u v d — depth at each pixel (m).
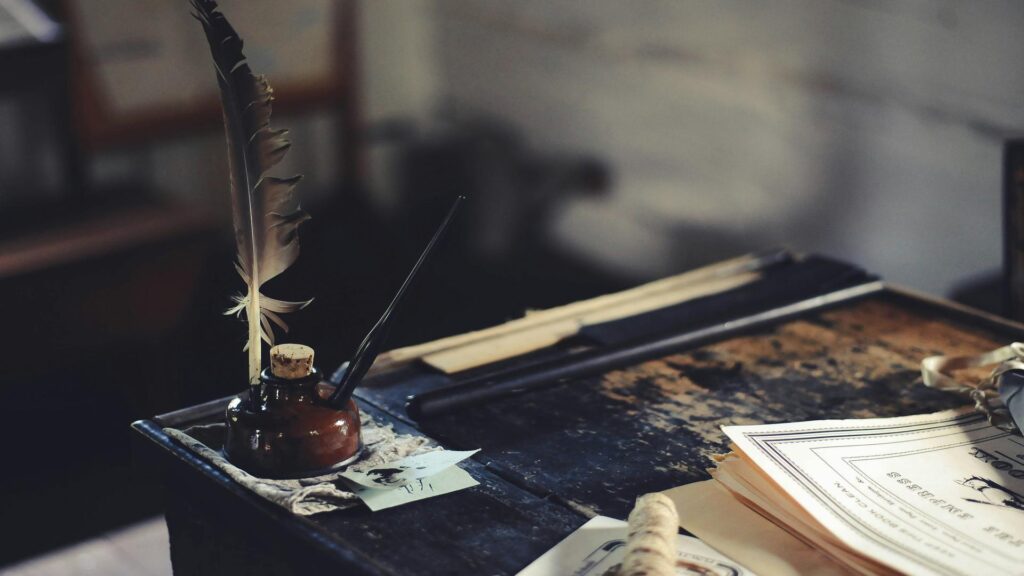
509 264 4.11
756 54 2.98
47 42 3.17
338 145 4.58
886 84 2.60
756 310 1.55
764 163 3.04
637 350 1.42
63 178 3.55
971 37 2.35
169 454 1.17
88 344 3.06
